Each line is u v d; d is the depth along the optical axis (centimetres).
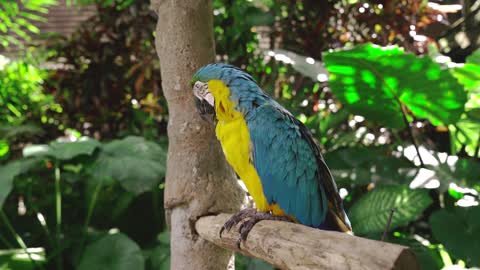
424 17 520
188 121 281
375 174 395
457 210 373
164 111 543
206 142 282
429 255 376
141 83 518
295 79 519
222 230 242
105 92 543
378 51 330
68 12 843
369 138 468
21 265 442
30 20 818
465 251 355
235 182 293
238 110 247
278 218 245
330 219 256
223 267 286
